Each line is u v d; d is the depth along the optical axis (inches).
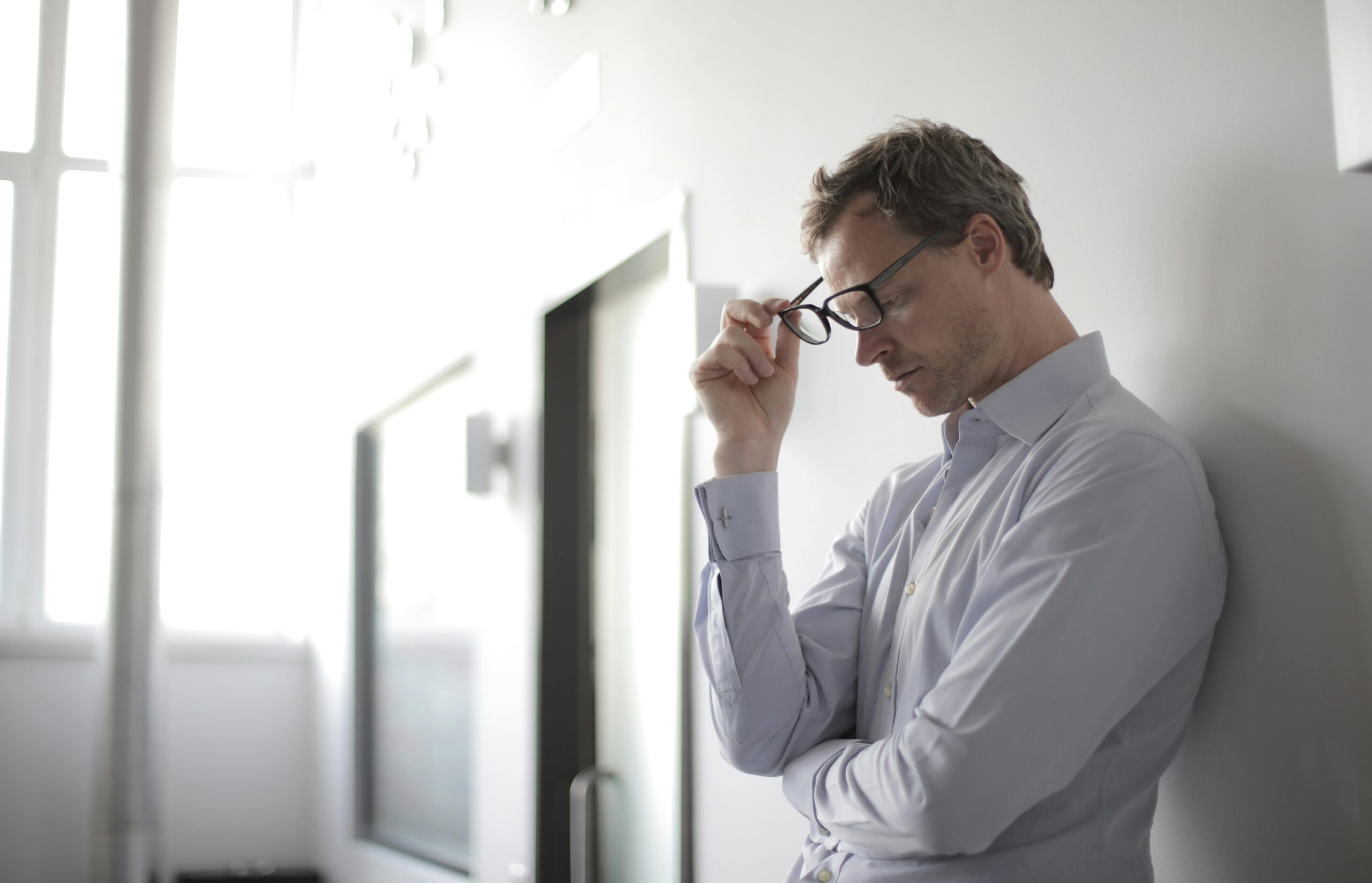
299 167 207.8
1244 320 41.5
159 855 135.9
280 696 198.1
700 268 81.1
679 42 85.4
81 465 188.4
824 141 67.6
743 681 48.9
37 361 188.5
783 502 72.2
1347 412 37.7
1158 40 45.4
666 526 95.0
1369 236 37.1
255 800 194.7
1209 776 42.8
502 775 115.8
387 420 160.9
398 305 151.3
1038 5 51.9
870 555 51.7
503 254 117.7
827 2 67.9
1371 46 32.2
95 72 195.0
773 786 70.3
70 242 191.3
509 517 115.8
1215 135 42.8
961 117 56.9
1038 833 39.9
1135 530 38.7
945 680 38.6
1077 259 49.6
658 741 96.3
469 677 128.1
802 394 70.7
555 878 106.9
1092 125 48.9
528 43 113.2
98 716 137.9
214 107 207.2
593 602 109.8
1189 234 43.9
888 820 38.5
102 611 181.0
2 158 190.5
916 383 45.4
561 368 109.8
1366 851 37.0
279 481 203.0
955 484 46.7
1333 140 38.3
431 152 140.6
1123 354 47.1
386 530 160.7
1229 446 42.0
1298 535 39.3
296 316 206.2
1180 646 39.9
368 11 169.8
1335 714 38.0
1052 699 37.1
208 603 197.9
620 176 93.5
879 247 44.8
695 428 82.0
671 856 92.8
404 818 149.3
